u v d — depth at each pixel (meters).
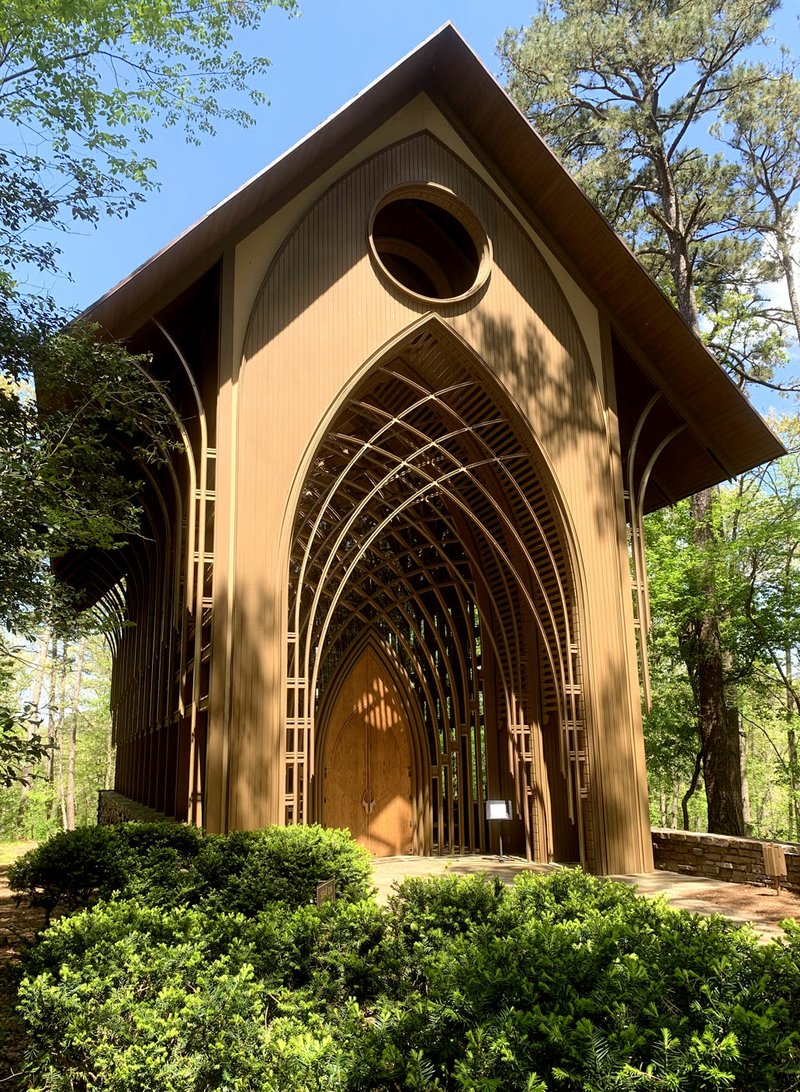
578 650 10.79
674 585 16.22
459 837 12.85
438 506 13.30
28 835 27.11
